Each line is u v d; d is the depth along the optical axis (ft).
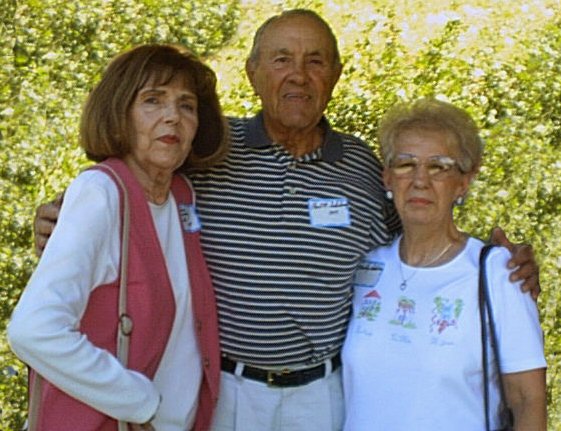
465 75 20.49
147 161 9.16
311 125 10.85
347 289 10.63
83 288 8.42
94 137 9.12
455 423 9.41
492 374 9.52
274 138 10.89
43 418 8.59
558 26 22.06
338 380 10.81
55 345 8.13
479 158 10.07
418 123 9.95
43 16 23.22
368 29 21.13
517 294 9.53
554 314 19.76
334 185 10.89
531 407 9.43
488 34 21.26
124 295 8.66
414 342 9.68
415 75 20.38
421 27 21.33
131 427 8.62
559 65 20.98
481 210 19.65
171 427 9.18
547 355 19.69
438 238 10.03
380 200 11.16
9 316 19.35
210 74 9.74
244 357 10.52
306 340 10.53
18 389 18.90
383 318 10.00
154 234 8.91
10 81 22.07
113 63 9.23
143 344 8.68
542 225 20.13
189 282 9.41
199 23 24.47
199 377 9.48
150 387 8.57
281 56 10.91
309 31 10.97
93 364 8.27
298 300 10.43
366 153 11.36
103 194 8.64
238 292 10.46
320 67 11.00
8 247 19.67
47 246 8.49
